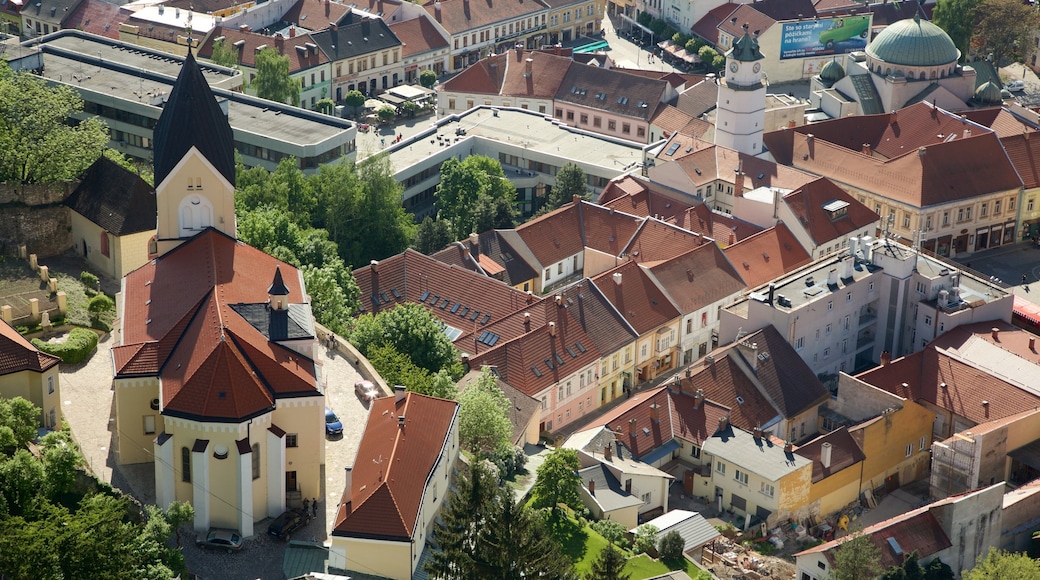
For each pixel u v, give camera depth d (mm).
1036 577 176625
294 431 161250
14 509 145125
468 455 185750
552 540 162000
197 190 182250
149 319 169500
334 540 151875
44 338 189000
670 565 181750
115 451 166500
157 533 147250
